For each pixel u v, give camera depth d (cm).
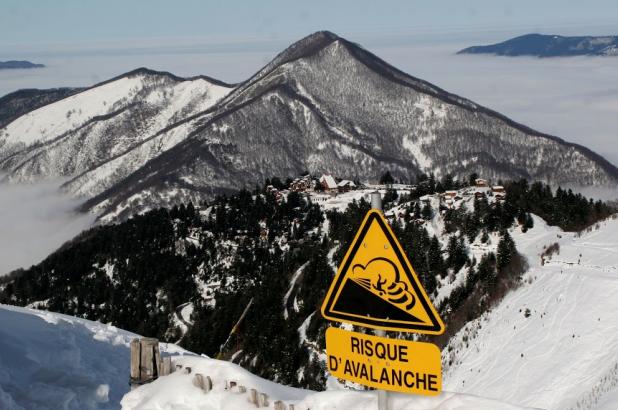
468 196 14662
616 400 5666
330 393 999
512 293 9550
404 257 717
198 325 12925
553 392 6950
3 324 1855
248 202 19662
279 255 16138
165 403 1109
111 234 18312
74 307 16475
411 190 19412
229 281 15762
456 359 8706
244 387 1087
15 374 1523
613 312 8069
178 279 16225
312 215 17888
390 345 741
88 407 1454
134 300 16000
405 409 899
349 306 748
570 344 7756
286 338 10162
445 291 10869
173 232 18112
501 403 868
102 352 1919
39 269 18025
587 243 11012
